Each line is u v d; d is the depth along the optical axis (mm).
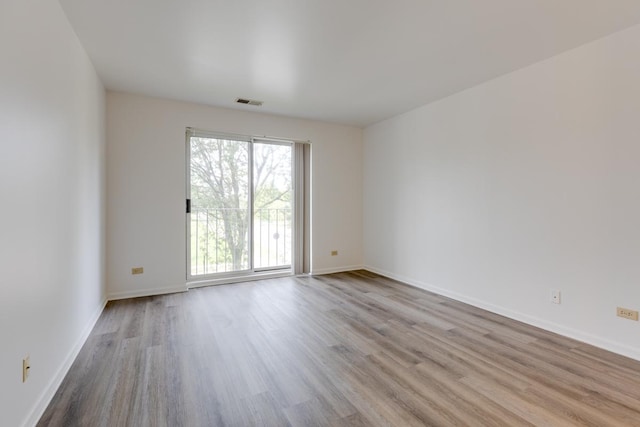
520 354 2350
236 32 2387
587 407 1739
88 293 2721
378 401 1792
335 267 5160
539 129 2838
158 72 3102
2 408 1298
